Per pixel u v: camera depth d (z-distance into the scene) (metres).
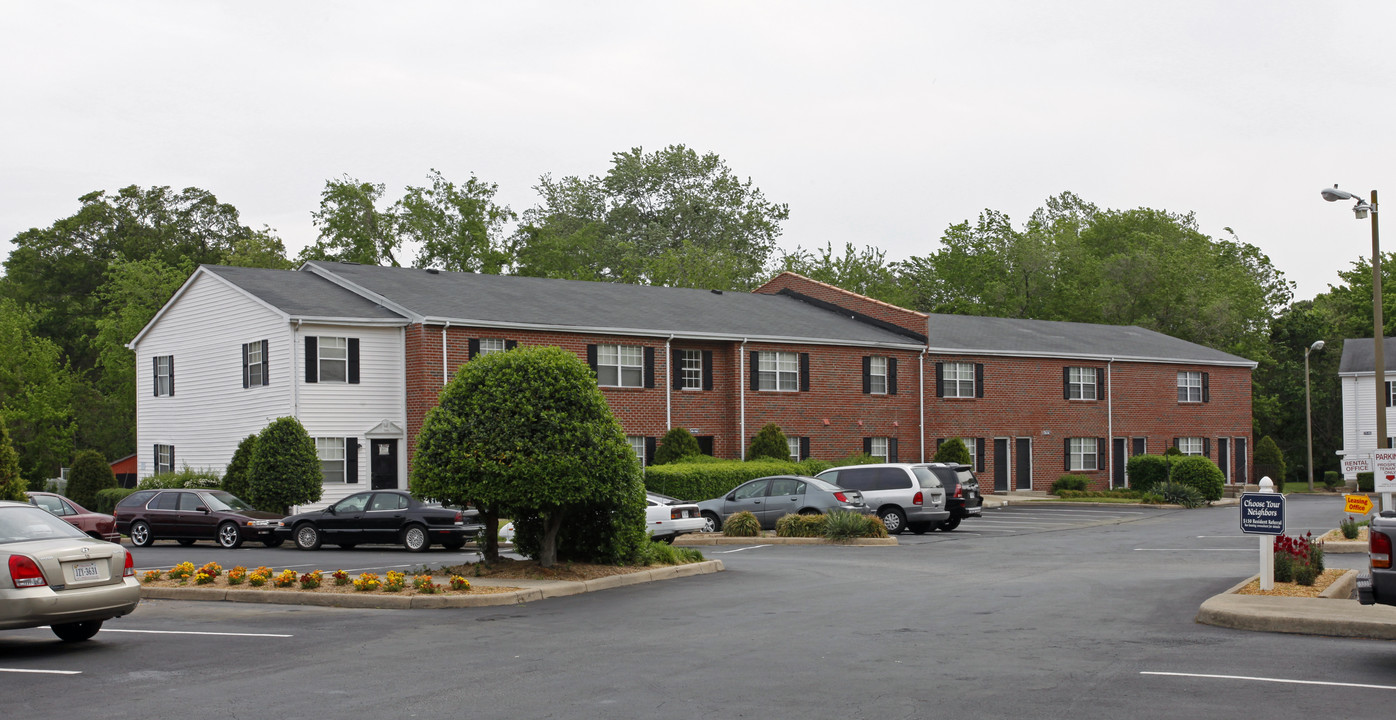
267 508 32.25
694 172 81.31
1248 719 8.86
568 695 10.02
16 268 79.38
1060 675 10.70
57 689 10.43
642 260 75.88
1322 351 71.31
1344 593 16.02
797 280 53.22
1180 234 80.94
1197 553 23.97
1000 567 21.66
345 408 35.81
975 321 55.19
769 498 31.25
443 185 66.25
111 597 12.83
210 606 16.45
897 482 31.30
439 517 26.94
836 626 14.02
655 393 40.97
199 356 40.09
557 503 18.58
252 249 65.06
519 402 18.58
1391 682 10.21
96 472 41.62
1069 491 49.06
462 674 11.02
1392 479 21.39
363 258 62.72
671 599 16.98
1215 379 56.72
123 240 80.12
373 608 16.20
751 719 9.05
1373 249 25.03
